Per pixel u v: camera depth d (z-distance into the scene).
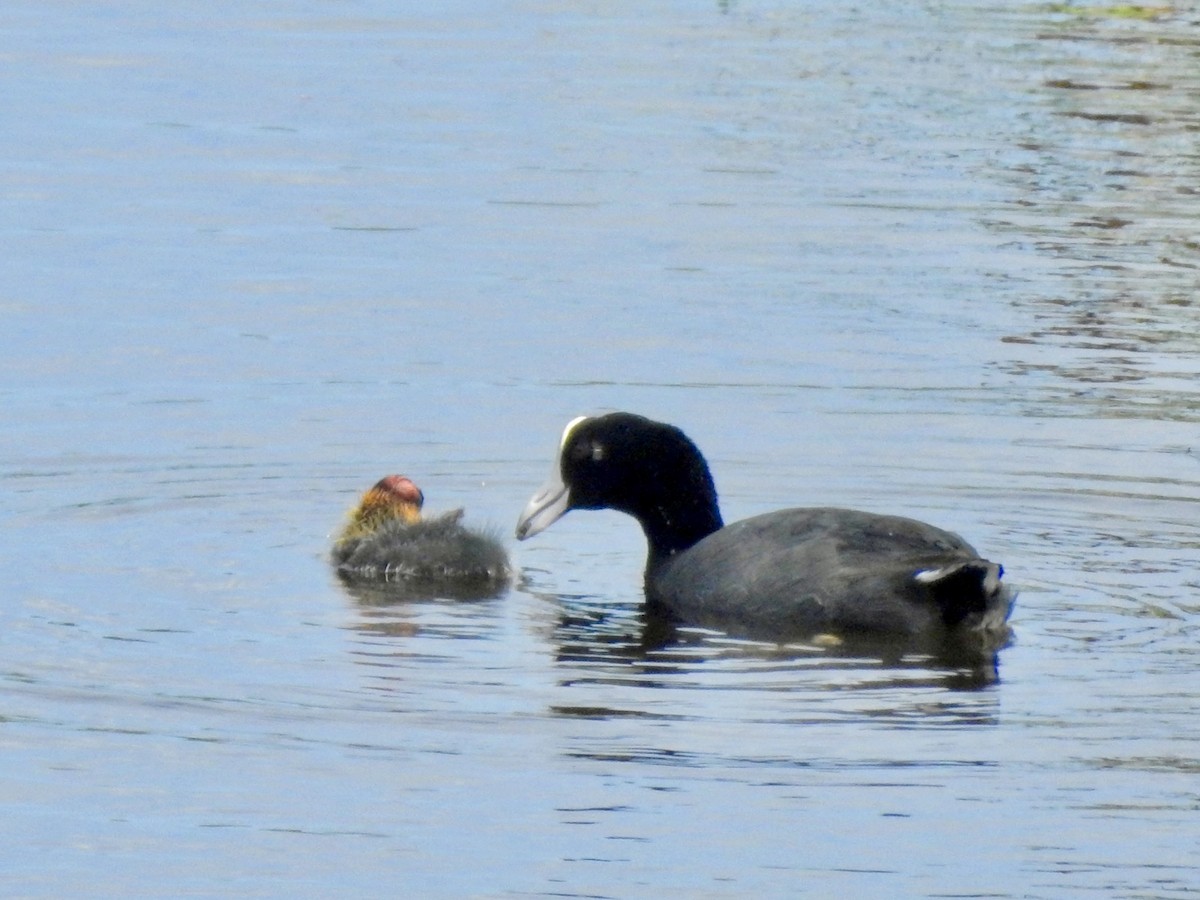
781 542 12.00
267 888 8.80
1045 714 10.40
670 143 25.59
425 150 25.20
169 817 9.41
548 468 15.37
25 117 26.44
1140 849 9.11
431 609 12.18
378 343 18.20
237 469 15.04
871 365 17.69
